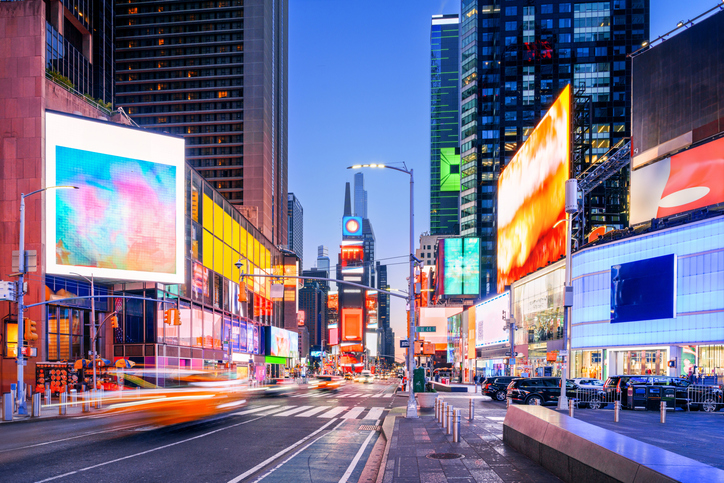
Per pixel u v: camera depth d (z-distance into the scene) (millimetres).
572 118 59156
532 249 70438
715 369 38062
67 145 48031
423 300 148500
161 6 155250
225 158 149000
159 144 54562
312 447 15188
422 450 13016
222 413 27328
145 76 153875
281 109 176125
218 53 151625
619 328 46875
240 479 10680
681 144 47438
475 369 101250
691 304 40156
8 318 44500
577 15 134000
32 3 47281
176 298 57531
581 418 21188
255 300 89375
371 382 118750
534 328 67875
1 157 46219
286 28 189875
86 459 12906
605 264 49219
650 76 51312
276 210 164250
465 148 144750
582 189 61750
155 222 53469
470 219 140000
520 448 12508
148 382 52094
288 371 110688
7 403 23375
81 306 50031
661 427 17625
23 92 46719
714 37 45031
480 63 141125
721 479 5293
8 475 10961
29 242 45344
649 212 50438
